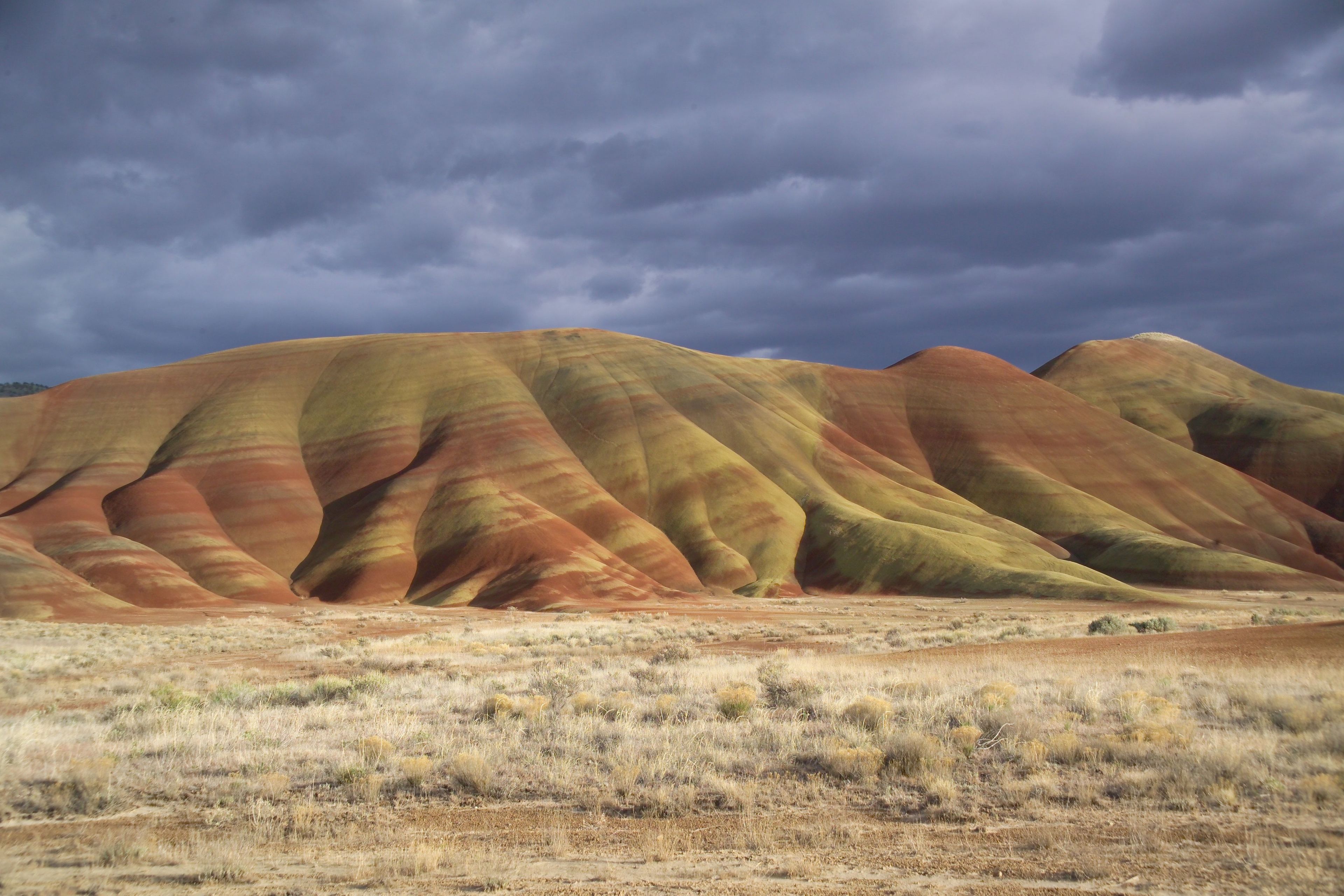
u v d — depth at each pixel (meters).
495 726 15.67
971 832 9.58
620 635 41.75
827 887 7.93
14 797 11.66
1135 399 186.50
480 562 93.50
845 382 156.25
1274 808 9.91
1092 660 24.12
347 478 117.06
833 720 15.08
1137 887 7.70
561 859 9.00
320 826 10.30
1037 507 125.81
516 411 129.12
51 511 97.12
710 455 121.81
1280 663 21.91
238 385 134.62
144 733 15.73
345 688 20.67
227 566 92.00
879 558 99.94
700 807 10.84
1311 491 150.00
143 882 8.45
